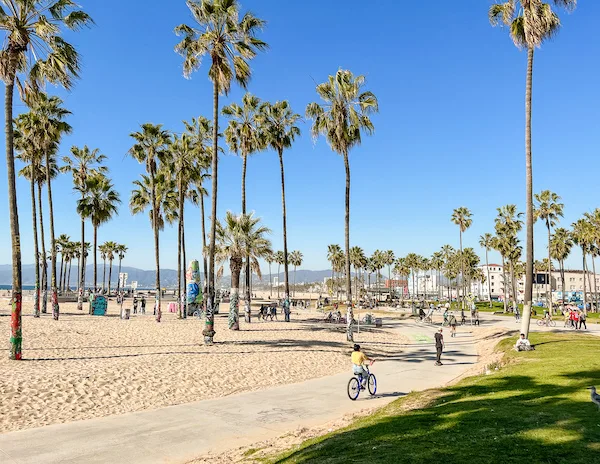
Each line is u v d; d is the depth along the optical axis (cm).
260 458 716
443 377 1536
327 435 803
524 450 603
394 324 4228
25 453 747
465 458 584
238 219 2861
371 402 1169
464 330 3572
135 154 3491
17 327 1526
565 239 7644
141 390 1232
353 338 2598
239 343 2198
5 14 1568
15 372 1308
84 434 859
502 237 6925
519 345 1806
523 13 1878
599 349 1761
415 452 621
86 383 1236
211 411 1057
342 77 2505
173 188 4112
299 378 1524
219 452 778
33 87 1673
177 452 773
